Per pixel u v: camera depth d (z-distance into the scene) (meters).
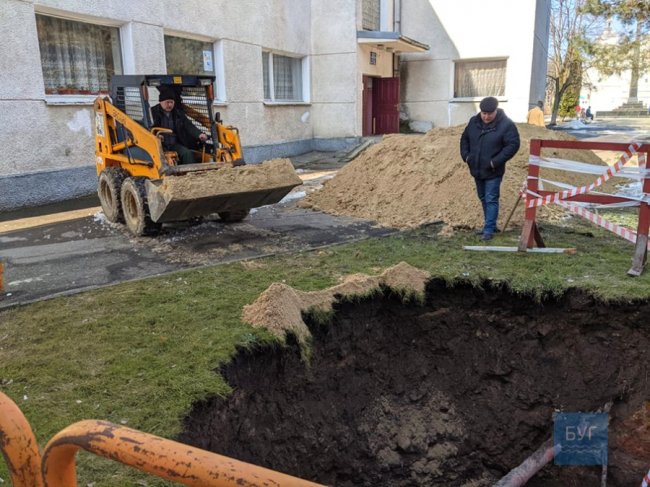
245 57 13.80
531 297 5.35
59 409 3.41
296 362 4.69
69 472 1.58
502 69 18.47
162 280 5.61
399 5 18.94
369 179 9.41
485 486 5.55
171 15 11.51
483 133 6.46
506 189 7.95
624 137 21.00
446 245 6.68
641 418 4.97
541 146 6.03
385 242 6.91
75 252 6.68
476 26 18.16
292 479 1.30
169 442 1.40
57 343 4.27
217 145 7.50
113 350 4.16
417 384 5.77
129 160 7.32
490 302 5.57
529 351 5.50
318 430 4.86
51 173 9.45
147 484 2.83
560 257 6.06
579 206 5.89
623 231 5.60
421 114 19.64
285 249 6.70
